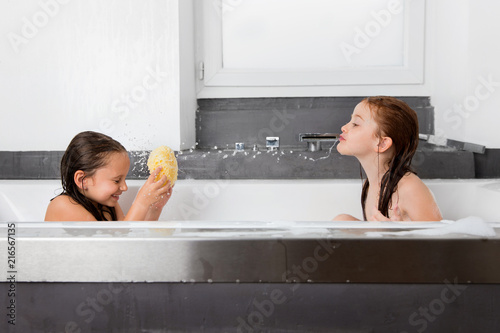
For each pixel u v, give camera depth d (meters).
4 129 1.35
